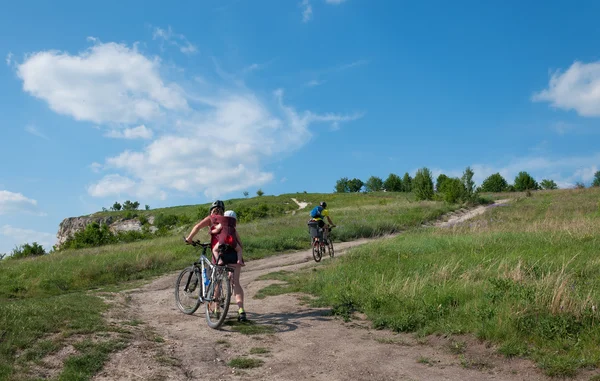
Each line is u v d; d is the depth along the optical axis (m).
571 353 4.93
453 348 5.52
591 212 27.42
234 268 6.87
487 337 5.58
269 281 10.67
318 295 8.80
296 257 16.36
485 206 41.06
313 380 4.57
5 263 16.53
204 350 5.41
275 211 51.25
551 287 6.77
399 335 6.26
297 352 5.45
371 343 5.88
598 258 9.51
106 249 20.66
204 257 7.17
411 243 14.47
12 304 6.34
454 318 6.35
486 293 7.04
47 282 12.02
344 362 5.11
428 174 48.72
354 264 11.20
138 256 15.51
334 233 22.58
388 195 68.44
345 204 57.94
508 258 9.95
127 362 4.80
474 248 12.28
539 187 73.00
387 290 7.91
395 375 4.75
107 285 12.63
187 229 35.38
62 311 6.29
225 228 6.79
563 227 15.63
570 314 5.72
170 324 6.75
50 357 4.69
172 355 5.18
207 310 6.69
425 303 7.03
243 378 4.61
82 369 4.48
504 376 4.71
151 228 56.59
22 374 4.18
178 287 7.87
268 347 5.62
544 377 4.61
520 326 5.60
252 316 7.27
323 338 6.06
